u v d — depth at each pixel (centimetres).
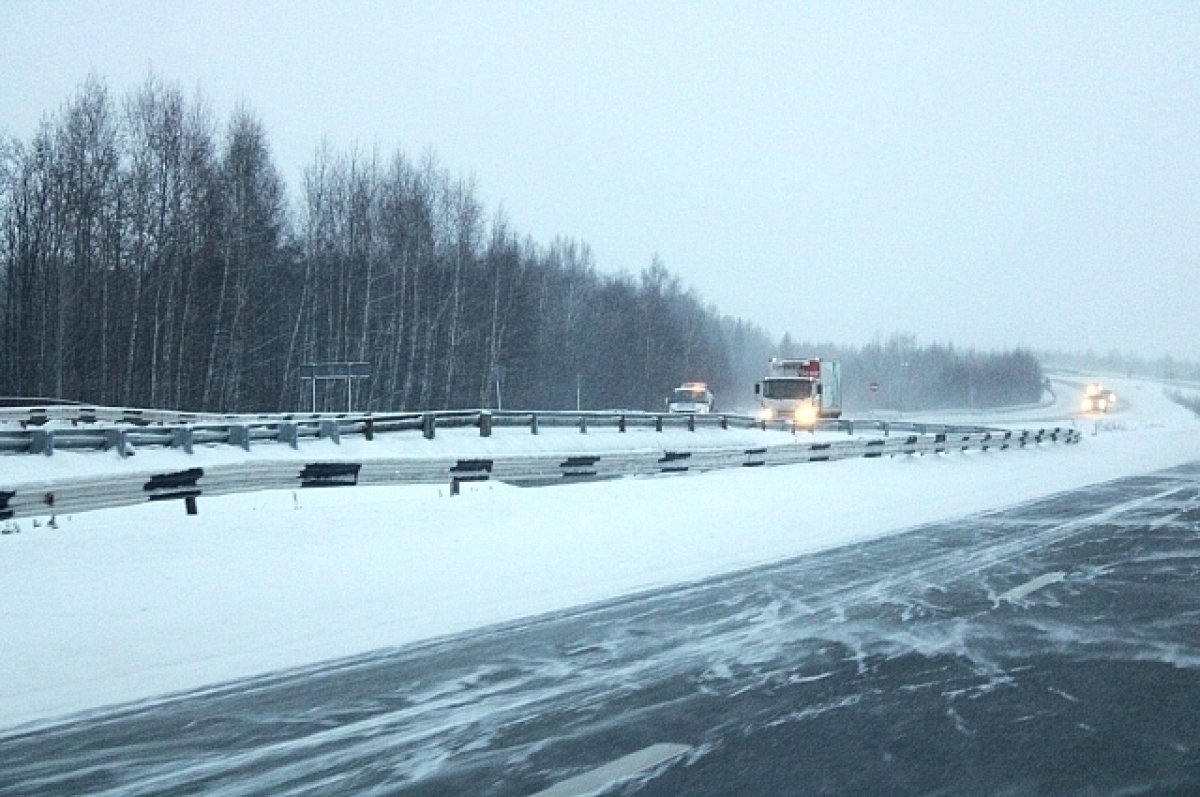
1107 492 2277
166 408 4641
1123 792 519
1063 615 951
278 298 5688
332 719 669
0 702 718
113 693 738
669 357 9156
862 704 675
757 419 4291
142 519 1350
